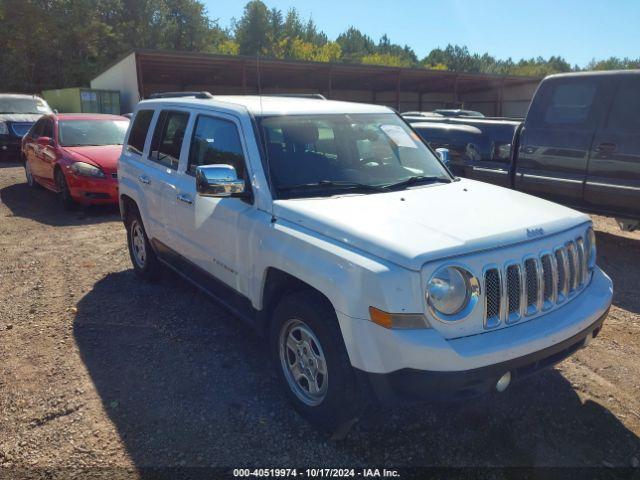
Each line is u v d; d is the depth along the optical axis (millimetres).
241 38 65812
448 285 2689
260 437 3184
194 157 4457
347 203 3398
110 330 4637
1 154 16922
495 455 3029
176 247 4754
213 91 38219
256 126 3799
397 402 2799
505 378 2803
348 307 2775
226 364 4027
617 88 6426
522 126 7520
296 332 3342
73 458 3012
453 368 2629
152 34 55094
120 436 3195
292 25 67438
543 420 3342
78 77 46375
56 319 4879
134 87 26797
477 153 7953
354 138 4121
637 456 3020
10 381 3812
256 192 3604
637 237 7754
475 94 44750
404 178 4004
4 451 3074
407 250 2689
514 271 2908
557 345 2951
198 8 59125
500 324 2855
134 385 3746
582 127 6711
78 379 3828
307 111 4129
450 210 3293
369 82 38312
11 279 6004
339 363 2922
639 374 3889
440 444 3123
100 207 10031
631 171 6301
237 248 3736
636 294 5469
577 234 3338
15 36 42875
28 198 10953
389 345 2658
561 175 6980
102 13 52812
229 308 4086
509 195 3805
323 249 2971
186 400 3555
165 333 4559
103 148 9938
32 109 18281
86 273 6191
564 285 3172
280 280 3402
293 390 3363
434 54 104812
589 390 3668
